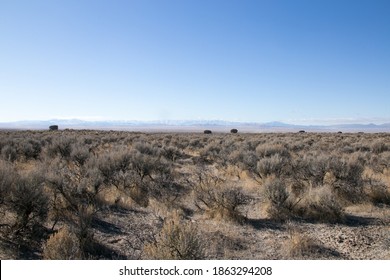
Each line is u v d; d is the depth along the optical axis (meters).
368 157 20.50
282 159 16.64
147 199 12.30
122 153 16.59
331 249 8.03
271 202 10.92
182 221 9.88
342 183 13.26
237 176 17.34
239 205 11.34
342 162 13.84
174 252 6.64
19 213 8.15
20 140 27.84
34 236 7.89
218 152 27.28
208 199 11.19
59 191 10.54
